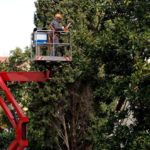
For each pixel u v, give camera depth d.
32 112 28.64
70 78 25.64
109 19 18.42
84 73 20.39
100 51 17.58
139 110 15.55
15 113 15.94
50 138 28.70
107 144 16.33
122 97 17.23
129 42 15.23
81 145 26.89
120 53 15.94
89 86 23.03
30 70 29.94
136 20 15.71
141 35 14.70
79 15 22.73
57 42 16.97
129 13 16.77
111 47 16.83
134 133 15.57
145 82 14.65
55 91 27.88
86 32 20.33
